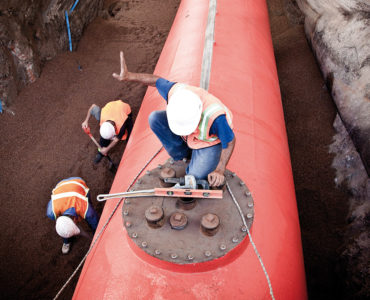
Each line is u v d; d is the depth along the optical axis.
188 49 4.70
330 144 5.11
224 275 2.13
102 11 9.41
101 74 7.34
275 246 2.46
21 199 4.98
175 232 2.19
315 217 4.31
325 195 4.52
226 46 4.64
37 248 4.38
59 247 4.38
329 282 3.62
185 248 2.11
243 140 3.22
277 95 4.63
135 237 2.19
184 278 2.12
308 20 6.76
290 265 2.49
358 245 3.45
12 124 6.11
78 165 5.46
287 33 7.93
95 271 2.40
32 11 6.62
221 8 5.61
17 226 4.63
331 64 5.30
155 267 2.18
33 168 5.42
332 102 5.60
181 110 1.86
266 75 4.66
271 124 3.79
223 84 3.87
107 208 3.02
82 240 4.39
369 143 3.92
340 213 4.26
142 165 3.14
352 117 4.41
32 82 6.73
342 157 4.68
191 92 1.92
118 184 3.22
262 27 5.91
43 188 5.12
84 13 8.38
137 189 2.49
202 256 2.07
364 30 4.45
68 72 7.23
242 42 4.91
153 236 2.19
